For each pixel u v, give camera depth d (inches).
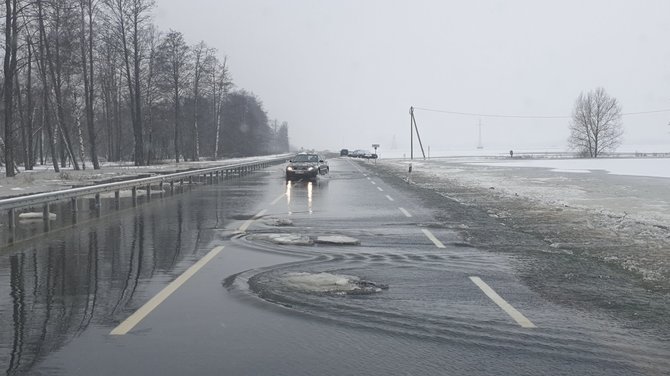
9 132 1417.3
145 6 2068.2
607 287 299.9
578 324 233.0
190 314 247.6
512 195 908.0
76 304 265.3
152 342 210.5
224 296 279.1
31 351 200.8
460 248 423.5
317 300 269.7
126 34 2065.7
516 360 191.3
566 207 719.7
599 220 586.9
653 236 478.9
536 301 270.2
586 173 1681.8
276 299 271.7
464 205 754.2
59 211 700.0
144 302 268.5
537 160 3144.7
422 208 717.3
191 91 2935.5
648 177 1454.2
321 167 1627.7
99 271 340.5
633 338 215.2
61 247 426.9
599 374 179.3
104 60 2222.0
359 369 183.3
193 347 204.7
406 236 483.5
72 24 1731.1
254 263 363.6
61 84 2021.4
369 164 2655.0
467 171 1860.2
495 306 260.5
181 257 385.7
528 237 477.7
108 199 868.6
